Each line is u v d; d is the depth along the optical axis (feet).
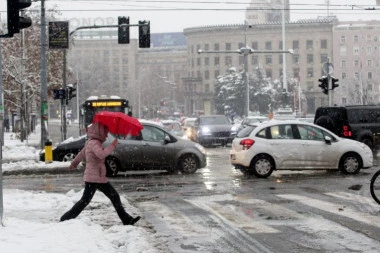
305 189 52.95
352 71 438.81
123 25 98.68
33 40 147.02
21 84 140.97
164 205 44.60
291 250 29.53
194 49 483.92
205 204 44.86
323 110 90.33
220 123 129.70
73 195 49.11
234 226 35.94
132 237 31.50
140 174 68.49
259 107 343.87
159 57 628.69
